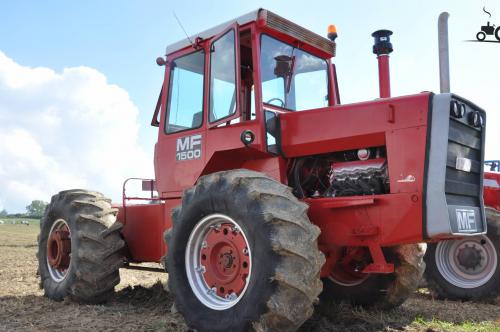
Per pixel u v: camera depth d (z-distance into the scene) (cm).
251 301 347
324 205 403
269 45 469
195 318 386
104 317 464
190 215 406
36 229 2902
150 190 605
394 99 396
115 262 537
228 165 475
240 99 436
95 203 552
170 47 533
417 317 471
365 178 405
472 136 417
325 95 523
